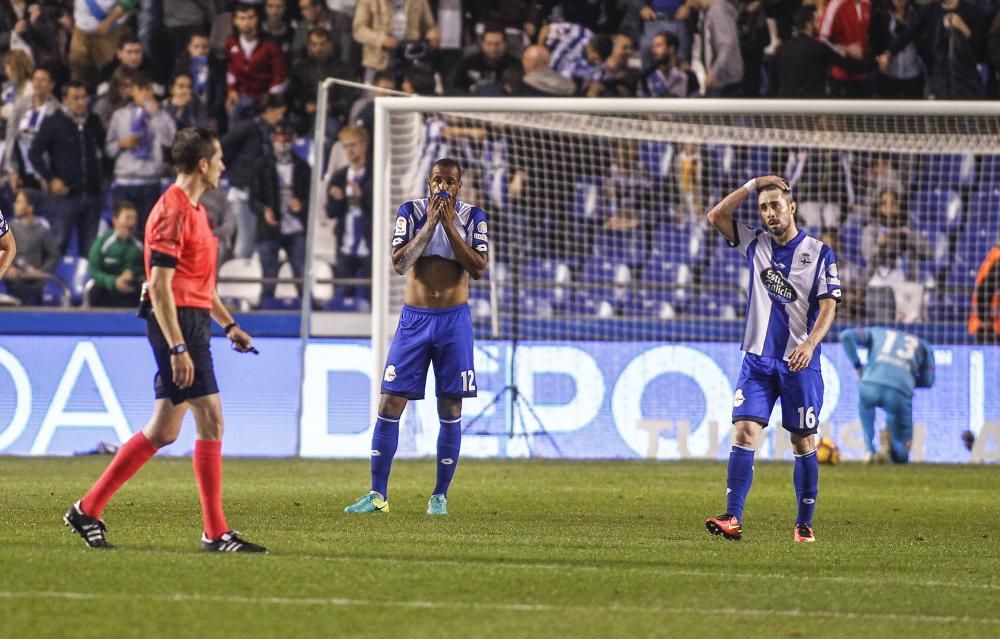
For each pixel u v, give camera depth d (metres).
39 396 54.00
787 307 25.64
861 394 54.97
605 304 63.66
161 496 33.56
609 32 69.50
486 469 47.88
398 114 55.69
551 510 32.22
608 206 64.56
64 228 64.31
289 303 63.69
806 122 67.06
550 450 55.03
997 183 64.44
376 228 48.91
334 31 68.06
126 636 14.65
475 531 26.58
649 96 69.12
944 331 57.09
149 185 65.06
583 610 16.89
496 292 58.97
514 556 22.30
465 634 15.11
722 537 26.52
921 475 47.91
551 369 55.53
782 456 55.09
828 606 17.73
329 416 54.69
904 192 64.56
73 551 21.47
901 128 66.44
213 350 54.84
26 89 65.31
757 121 67.19
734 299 64.31
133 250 61.25
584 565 21.30
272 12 67.31
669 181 64.88
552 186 64.62
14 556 20.64
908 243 64.25
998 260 59.59
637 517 30.80
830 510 33.88
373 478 30.77
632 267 64.50
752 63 68.81
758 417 25.80
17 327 54.16
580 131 57.16
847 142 58.94
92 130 64.81
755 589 19.06
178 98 65.81
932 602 18.27
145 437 22.05
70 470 44.72
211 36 67.12
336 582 18.67
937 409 55.84
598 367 55.50
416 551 22.67
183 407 22.12
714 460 54.62
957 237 64.50
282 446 54.56
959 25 68.75
